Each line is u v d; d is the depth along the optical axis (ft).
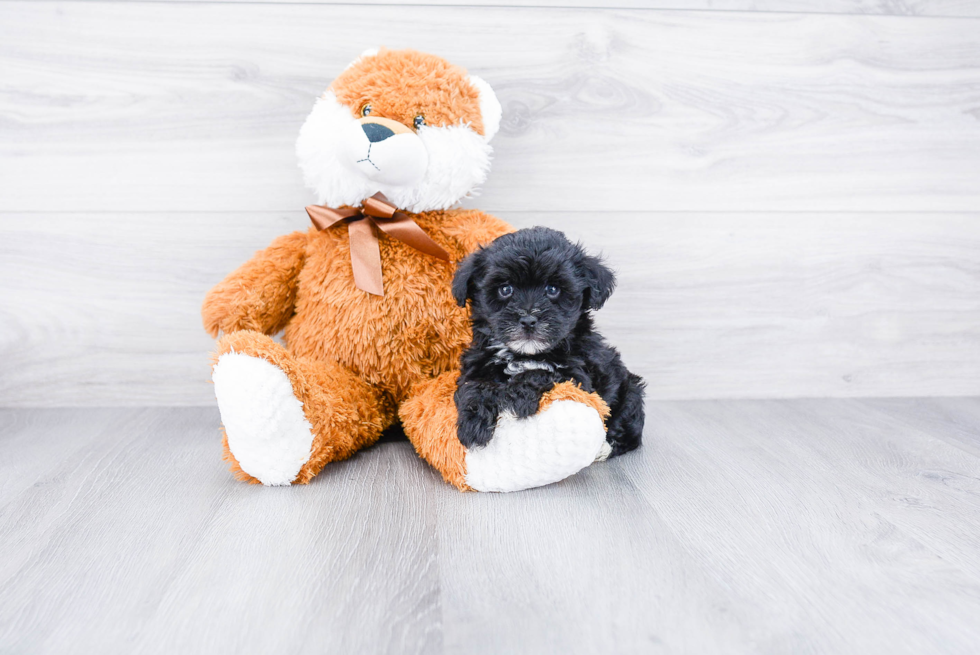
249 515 3.69
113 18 5.18
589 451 3.86
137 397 5.70
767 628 2.71
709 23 5.47
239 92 5.34
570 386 3.93
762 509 3.82
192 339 5.66
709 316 5.89
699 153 5.64
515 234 4.14
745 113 5.62
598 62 5.46
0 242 5.39
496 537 3.46
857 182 5.79
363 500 3.90
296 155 5.01
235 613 2.79
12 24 5.14
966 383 6.16
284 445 3.96
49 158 5.32
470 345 4.53
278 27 5.27
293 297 4.84
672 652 2.57
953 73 5.70
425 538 3.44
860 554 3.32
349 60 5.35
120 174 5.38
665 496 3.99
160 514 3.70
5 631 2.66
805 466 4.49
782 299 5.90
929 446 4.88
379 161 4.18
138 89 5.28
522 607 2.84
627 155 5.60
